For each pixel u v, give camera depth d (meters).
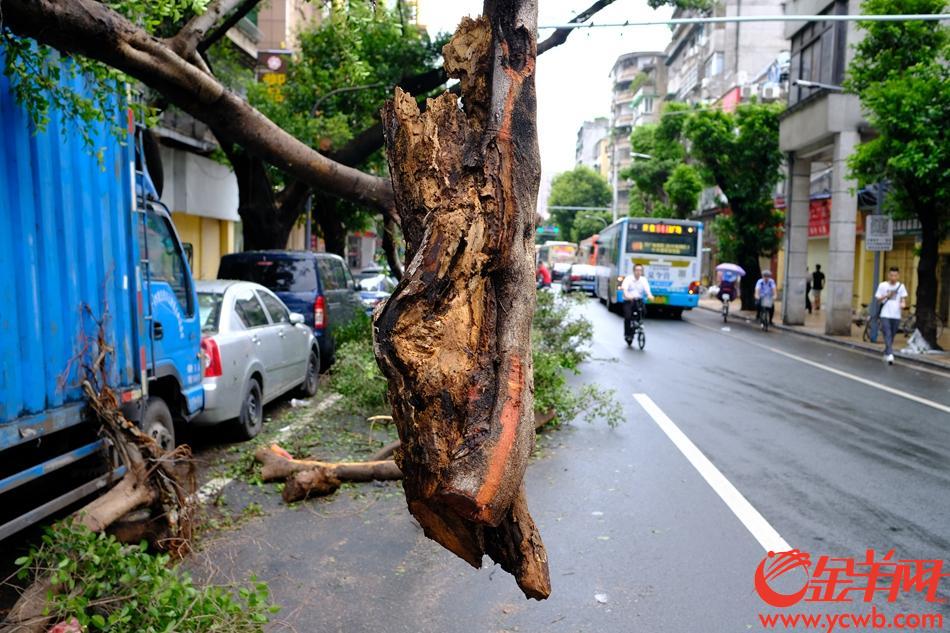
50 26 4.66
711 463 7.98
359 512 6.47
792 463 8.01
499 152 2.64
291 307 12.97
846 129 22.58
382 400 9.68
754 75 50.88
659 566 5.32
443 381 2.43
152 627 3.54
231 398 8.42
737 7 51.53
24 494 5.21
